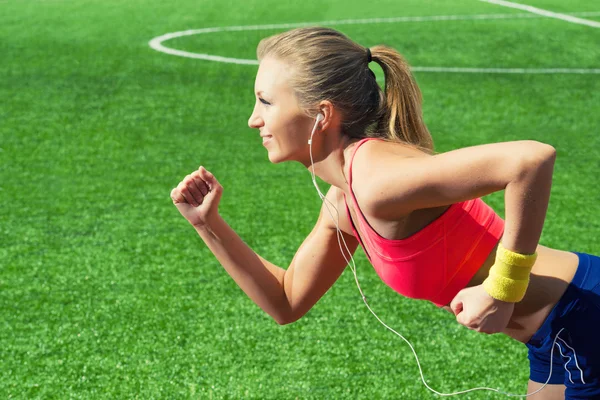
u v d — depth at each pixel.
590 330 1.77
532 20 11.55
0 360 3.31
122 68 8.77
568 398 1.87
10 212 4.88
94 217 4.80
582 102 7.57
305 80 1.70
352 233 1.98
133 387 3.12
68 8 12.83
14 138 6.39
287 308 2.15
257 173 5.55
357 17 12.12
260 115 1.78
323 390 3.09
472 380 3.16
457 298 1.67
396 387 3.11
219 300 3.80
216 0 13.76
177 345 3.42
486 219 1.73
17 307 3.74
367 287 3.90
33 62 9.03
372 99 1.74
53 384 3.14
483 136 6.62
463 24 11.35
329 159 1.77
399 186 1.53
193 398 3.05
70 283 3.98
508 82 8.24
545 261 1.81
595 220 4.77
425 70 8.77
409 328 3.53
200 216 2.01
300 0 13.67
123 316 3.66
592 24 11.23
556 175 5.55
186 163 5.80
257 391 3.09
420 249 1.69
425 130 1.79
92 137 6.42
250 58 9.33
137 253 4.31
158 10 12.70
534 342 1.85
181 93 7.77
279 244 4.43
